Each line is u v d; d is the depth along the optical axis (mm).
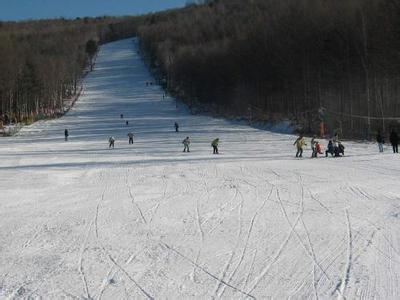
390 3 50594
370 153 32250
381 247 11125
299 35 65562
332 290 8789
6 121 82250
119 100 118938
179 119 81188
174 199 17625
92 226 14016
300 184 19906
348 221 13578
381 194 17203
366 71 52219
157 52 166500
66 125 78375
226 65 94312
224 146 41312
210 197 17766
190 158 31984
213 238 12383
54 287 9312
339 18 61062
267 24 78812
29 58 106750
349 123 54438
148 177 23406
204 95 106938
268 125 62812
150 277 9758
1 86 86312
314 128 53938
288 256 10789
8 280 9758
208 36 148000
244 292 8844
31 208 16828
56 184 22094
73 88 137750
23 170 27516
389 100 53875
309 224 13406
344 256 10617
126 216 15156
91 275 9953
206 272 9953
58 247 12008
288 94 71812
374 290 8695
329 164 26234
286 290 8883
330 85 64812
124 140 51938
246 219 14219
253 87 85562
